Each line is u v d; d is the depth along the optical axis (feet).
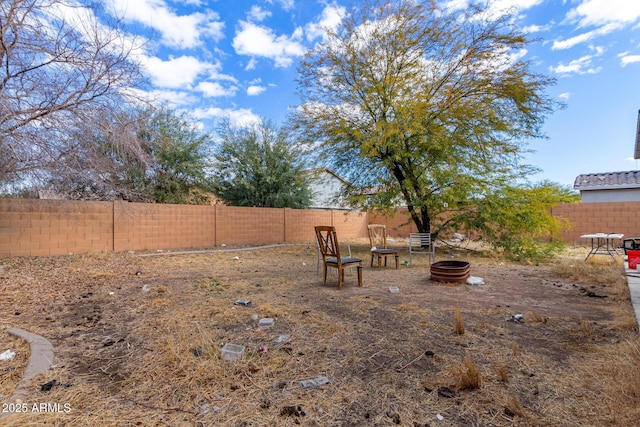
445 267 17.76
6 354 8.14
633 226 34.94
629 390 6.16
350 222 51.75
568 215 38.06
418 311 12.05
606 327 10.05
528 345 8.80
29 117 16.30
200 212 35.42
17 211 23.80
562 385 6.65
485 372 7.28
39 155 16.80
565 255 28.84
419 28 28.81
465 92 28.48
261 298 13.99
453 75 29.07
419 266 23.62
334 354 8.35
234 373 7.32
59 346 8.76
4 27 15.28
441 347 8.75
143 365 7.70
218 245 36.83
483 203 28.94
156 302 13.15
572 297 14.12
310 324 10.65
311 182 43.42
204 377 7.11
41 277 17.74
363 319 11.17
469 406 6.00
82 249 27.04
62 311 12.06
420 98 28.04
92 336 9.55
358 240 48.62
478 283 16.98
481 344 8.91
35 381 6.86
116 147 19.35
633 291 14.11
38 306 12.64
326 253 17.04
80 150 18.25
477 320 11.02
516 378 7.00
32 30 16.02
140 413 5.82
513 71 26.43
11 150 15.80
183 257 28.02
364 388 6.69
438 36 28.45
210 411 5.90
